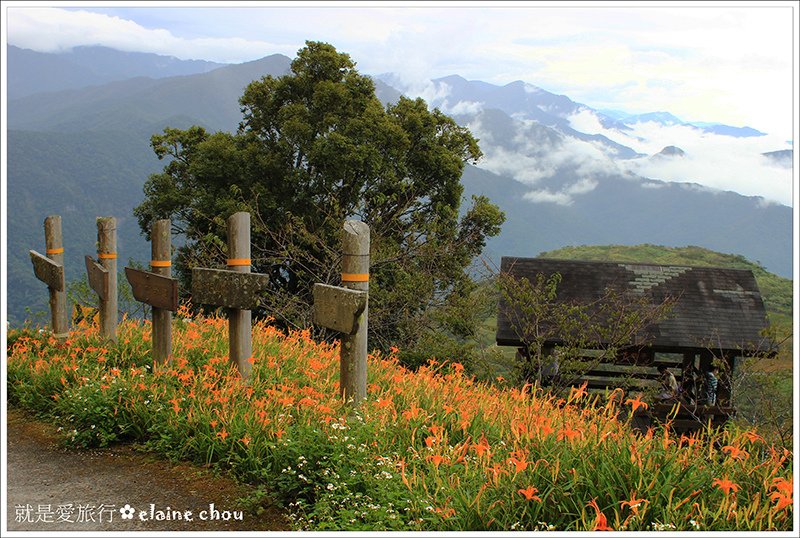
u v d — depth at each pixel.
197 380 6.01
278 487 4.51
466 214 20.48
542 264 15.73
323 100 22.75
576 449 3.99
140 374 6.15
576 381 10.97
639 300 11.97
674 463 3.84
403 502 3.85
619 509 3.56
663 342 13.67
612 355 10.30
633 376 11.61
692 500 3.70
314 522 3.99
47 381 6.43
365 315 5.39
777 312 41.00
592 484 3.64
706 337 13.82
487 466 4.09
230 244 6.16
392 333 14.91
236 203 21.16
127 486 4.66
